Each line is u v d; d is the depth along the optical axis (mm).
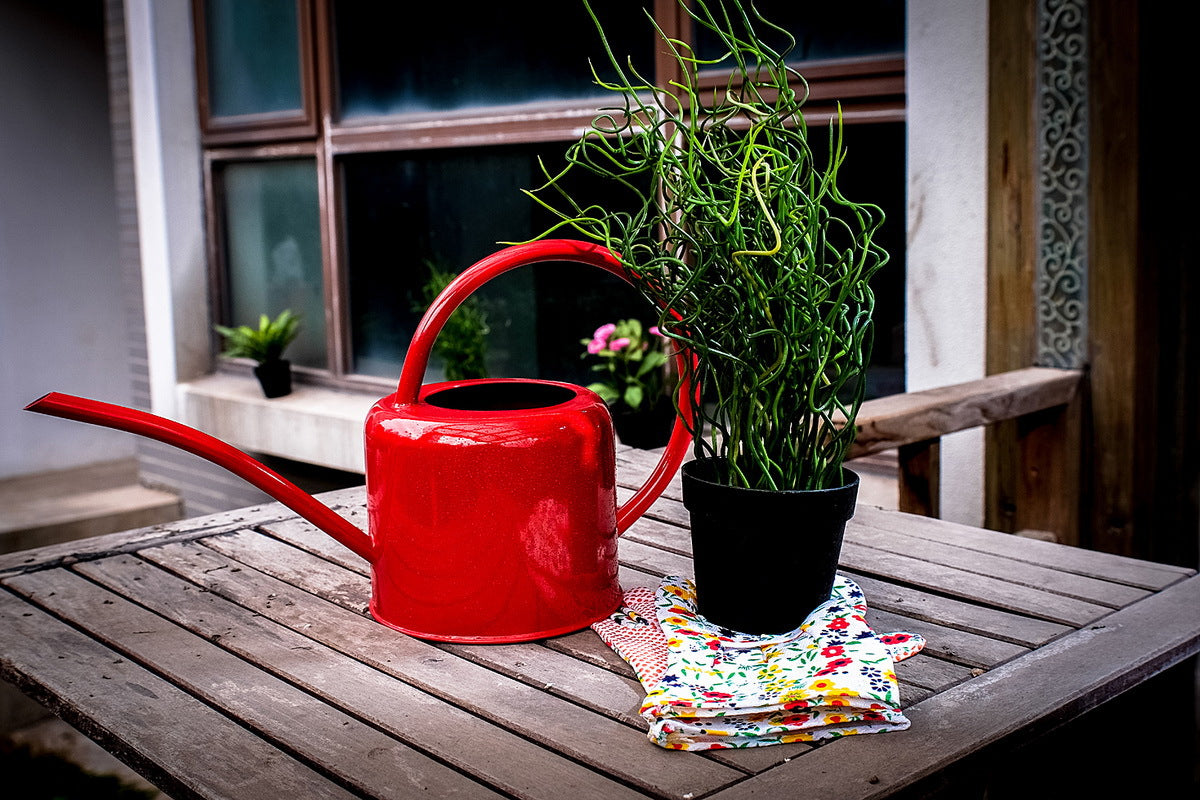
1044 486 2201
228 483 4105
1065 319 2178
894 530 1262
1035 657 878
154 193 4184
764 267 841
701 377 907
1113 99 2049
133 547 1226
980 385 2037
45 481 4797
